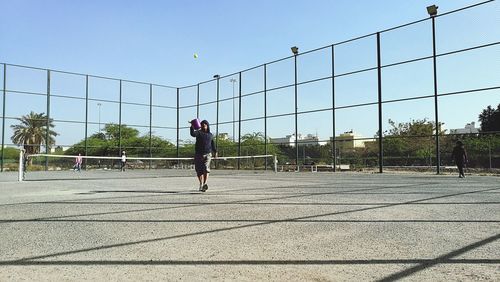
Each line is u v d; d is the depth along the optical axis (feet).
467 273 9.15
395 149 71.97
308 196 25.44
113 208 20.20
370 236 13.12
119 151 102.94
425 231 13.82
